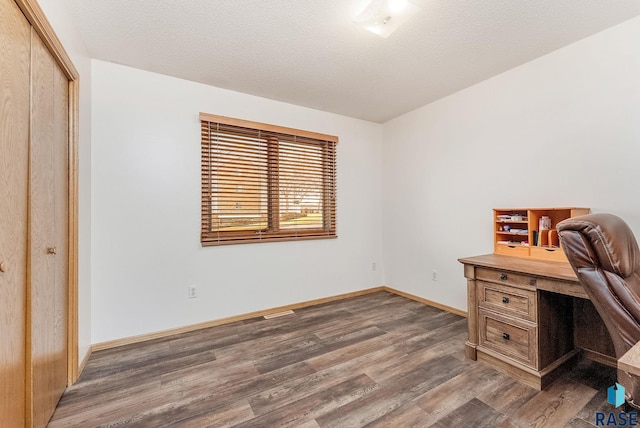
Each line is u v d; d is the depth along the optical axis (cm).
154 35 197
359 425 142
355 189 368
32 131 128
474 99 275
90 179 219
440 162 311
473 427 139
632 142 184
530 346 174
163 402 160
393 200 373
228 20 182
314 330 258
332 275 348
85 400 162
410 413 150
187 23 184
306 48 213
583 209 201
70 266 176
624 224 130
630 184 185
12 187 113
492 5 168
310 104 321
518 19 181
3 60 107
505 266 185
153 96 248
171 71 246
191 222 263
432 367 194
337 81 266
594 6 170
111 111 231
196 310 265
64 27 164
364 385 175
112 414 151
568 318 194
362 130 374
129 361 206
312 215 333
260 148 298
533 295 172
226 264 280
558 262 198
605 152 195
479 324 203
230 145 282
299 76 256
